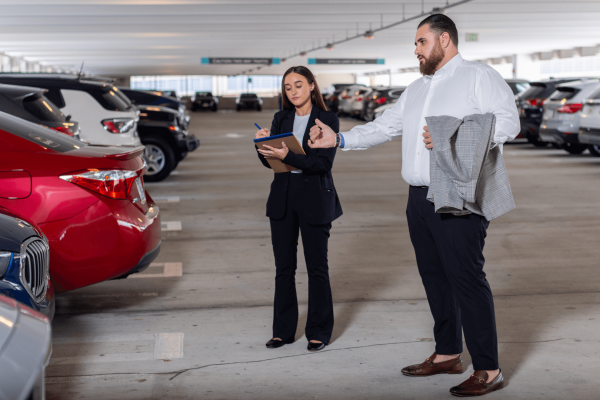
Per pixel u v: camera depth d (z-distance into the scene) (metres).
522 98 15.52
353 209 8.02
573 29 32.25
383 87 27.44
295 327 3.67
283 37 34.19
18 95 6.26
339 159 14.18
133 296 4.60
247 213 7.81
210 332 3.88
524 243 6.15
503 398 2.97
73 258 3.72
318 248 3.54
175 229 6.88
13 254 2.80
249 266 5.39
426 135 2.83
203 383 3.16
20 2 19.73
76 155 3.82
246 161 13.83
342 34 33.66
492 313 3.01
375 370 3.32
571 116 13.00
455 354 3.28
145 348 3.63
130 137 9.24
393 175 11.36
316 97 3.55
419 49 2.99
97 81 9.51
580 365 3.34
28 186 3.66
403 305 4.37
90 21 24.30
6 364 1.43
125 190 3.91
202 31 29.12
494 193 2.88
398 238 6.41
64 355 3.53
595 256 5.65
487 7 23.83
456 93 2.93
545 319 4.06
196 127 27.61
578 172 11.30
